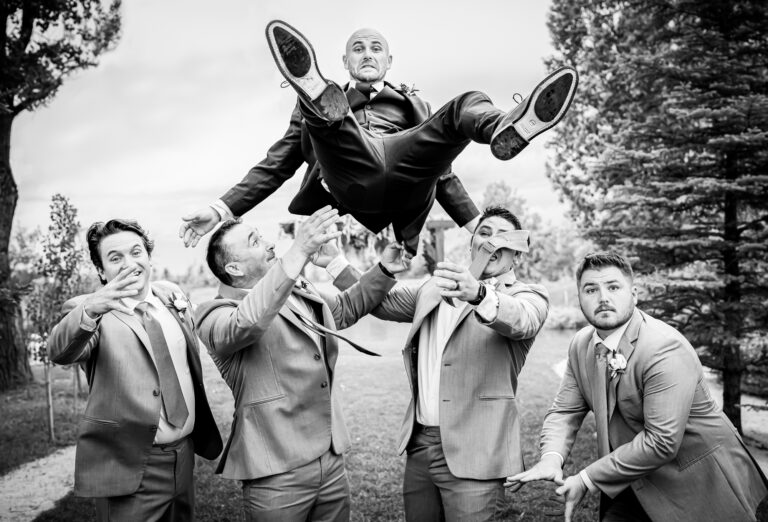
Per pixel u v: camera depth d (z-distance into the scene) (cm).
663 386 264
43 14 1123
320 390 306
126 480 302
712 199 722
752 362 712
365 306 353
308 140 276
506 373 312
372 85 279
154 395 306
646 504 279
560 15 968
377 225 282
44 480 663
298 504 295
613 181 771
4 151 1109
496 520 304
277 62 206
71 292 806
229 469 301
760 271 725
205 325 302
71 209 807
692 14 742
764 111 666
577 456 646
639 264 725
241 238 317
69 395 1092
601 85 873
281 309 305
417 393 329
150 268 328
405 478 332
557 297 2122
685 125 715
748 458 282
